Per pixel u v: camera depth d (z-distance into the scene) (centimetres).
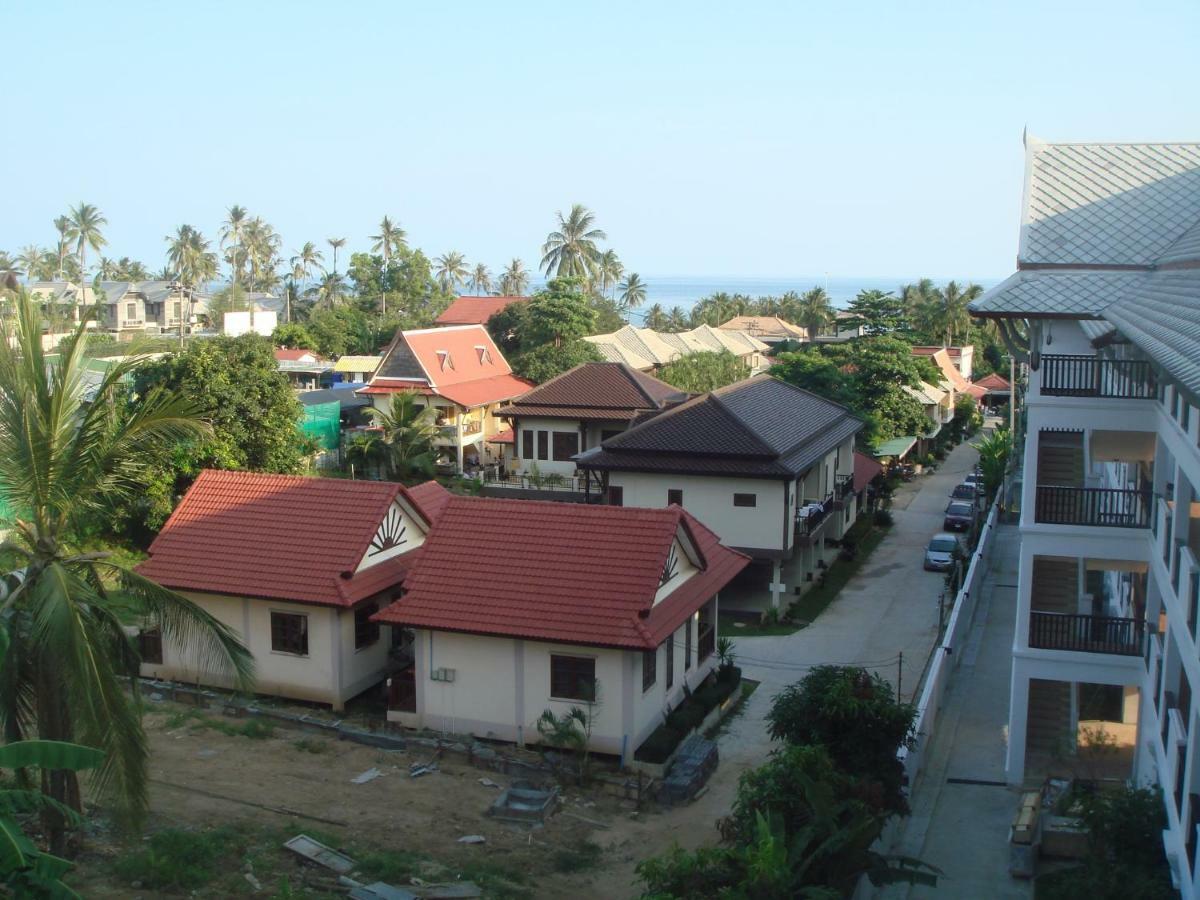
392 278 12000
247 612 2728
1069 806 1989
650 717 2502
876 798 1698
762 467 3778
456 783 2297
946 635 3058
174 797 2138
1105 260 2353
